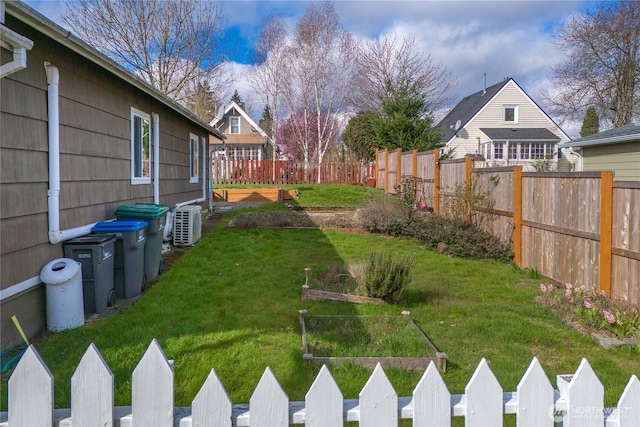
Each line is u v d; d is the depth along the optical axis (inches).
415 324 163.5
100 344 141.5
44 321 160.1
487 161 1026.7
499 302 196.7
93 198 206.5
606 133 488.7
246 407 66.5
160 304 184.4
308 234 361.7
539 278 243.1
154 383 62.5
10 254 140.3
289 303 187.0
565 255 223.9
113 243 189.2
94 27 689.0
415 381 120.9
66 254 172.4
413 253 299.1
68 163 180.4
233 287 210.2
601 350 146.7
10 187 140.6
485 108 1124.5
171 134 369.7
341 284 217.6
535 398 66.4
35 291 155.6
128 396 105.6
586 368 66.3
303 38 1167.0
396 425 64.5
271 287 210.5
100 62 185.8
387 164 672.4
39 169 158.4
